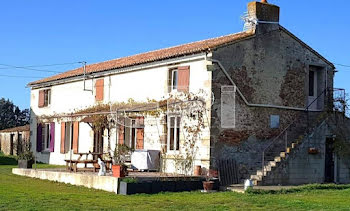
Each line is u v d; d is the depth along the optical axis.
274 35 21.72
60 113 30.09
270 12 21.64
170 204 14.11
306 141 20.98
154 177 17.28
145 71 23.30
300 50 22.70
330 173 21.97
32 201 13.92
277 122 21.53
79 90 28.38
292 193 17.33
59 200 14.35
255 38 21.00
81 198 15.05
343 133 22.22
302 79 22.70
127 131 23.92
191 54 20.38
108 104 25.52
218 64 19.69
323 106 23.12
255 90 20.83
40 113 32.59
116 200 14.82
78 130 27.88
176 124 21.06
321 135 21.55
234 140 20.00
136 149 22.58
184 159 20.19
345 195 16.91
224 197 15.96
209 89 19.48
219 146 19.55
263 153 20.02
